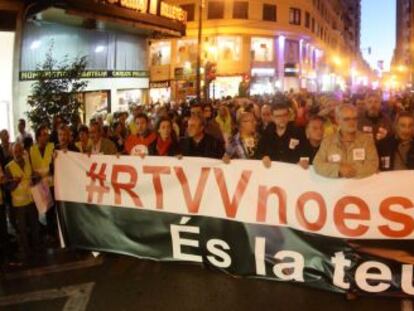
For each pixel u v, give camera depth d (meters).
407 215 5.40
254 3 49.47
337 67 85.81
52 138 10.30
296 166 5.75
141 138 7.91
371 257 5.50
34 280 6.47
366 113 7.80
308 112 12.21
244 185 6.02
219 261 6.25
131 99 26.67
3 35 17.05
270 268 5.95
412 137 6.30
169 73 50.16
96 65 23.22
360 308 5.38
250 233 6.01
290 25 51.94
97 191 6.91
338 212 5.58
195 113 7.63
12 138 17.47
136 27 23.22
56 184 7.17
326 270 5.67
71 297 5.93
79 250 7.37
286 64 52.38
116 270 6.66
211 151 7.46
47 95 14.23
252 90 49.56
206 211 6.27
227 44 49.12
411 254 5.41
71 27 21.00
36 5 17.50
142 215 6.65
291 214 5.79
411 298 5.48
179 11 26.47
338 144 5.54
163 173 6.48
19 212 7.45
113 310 5.55
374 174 5.46
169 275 6.40
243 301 5.63
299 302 5.56
